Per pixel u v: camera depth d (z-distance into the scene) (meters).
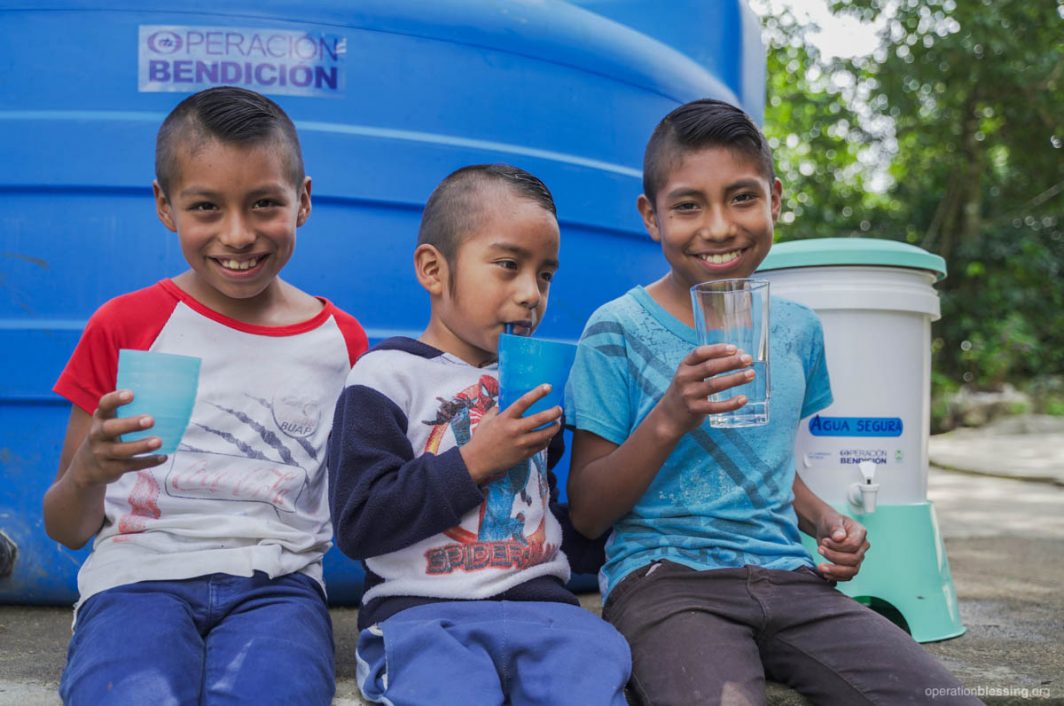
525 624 1.40
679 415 1.49
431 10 2.09
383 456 1.46
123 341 1.58
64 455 1.57
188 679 1.31
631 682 1.50
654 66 2.44
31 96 1.96
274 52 1.99
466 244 1.54
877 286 2.05
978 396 11.32
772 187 1.79
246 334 1.64
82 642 1.36
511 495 1.55
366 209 2.05
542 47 2.21
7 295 1.96
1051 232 14.34
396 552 1.50
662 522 1.68
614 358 1.74
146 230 1.96
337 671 1.64
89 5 1.95
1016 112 13.05
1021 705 1.60
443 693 1.31
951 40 12.05
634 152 2.40
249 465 1.60
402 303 2.08
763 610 1.56
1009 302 13.01
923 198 14.02
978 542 3.40
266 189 1.53
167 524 1.54
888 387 2.06
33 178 1.94
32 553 1.99
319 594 1.61
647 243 2.45
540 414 1.41
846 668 1.49
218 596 1.49
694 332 1.75
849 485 2.03
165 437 1.32
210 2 1.96
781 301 1.89
